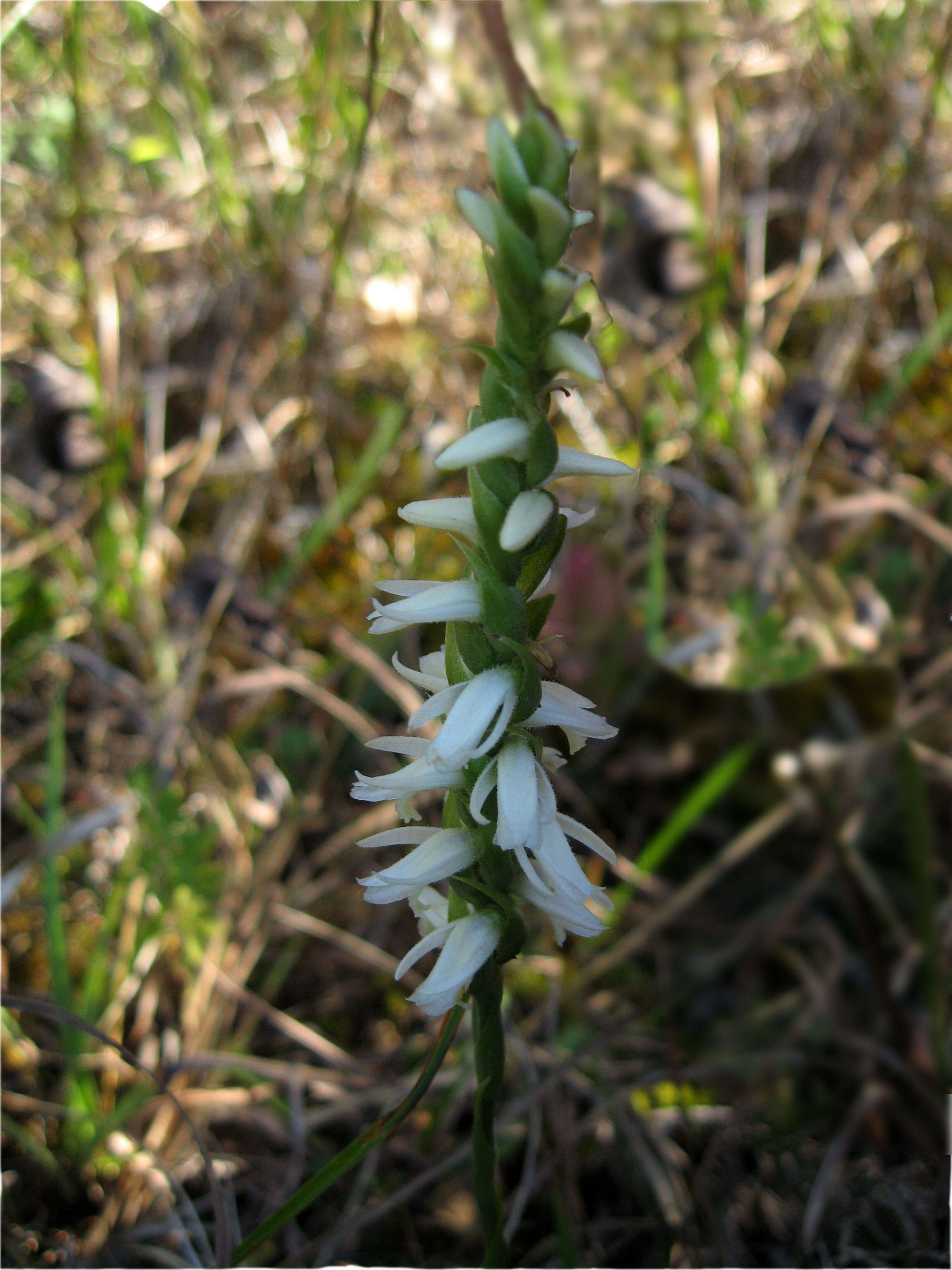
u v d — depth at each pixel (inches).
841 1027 8.0
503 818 3.9
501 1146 7.6
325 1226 7.3
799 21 12.9
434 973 4.2
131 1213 7.3
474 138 12.7
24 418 11.9
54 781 8.4
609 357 10.8
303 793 9.7
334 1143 7.8
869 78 12.2
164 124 12.6
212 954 8.4
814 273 12.1
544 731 4.5
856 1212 7.1
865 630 9.7
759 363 11.4
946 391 11.2
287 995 8.8
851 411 11.3
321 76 11.4
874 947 8.2
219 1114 7.8
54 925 7.7
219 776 9.8
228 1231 6.4
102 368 10.8
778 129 12.8
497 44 5.7
